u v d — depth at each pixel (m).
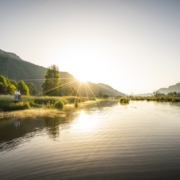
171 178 7.36
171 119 22.81
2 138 13.20
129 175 7.61
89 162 8.95
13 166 8.59
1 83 72.62
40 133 14.73
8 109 28.75
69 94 89.38
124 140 12.90
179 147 11.38
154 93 129.75
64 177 7.48
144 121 21.11
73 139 13.05
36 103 40.59
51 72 72.69
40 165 8.65
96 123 19.55
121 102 73.00
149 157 9.66
